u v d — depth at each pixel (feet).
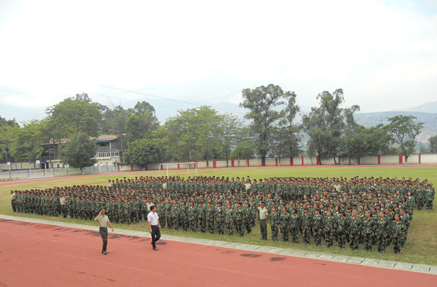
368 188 69.46
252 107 262.06
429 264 35.83
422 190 63.26
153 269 36.19
